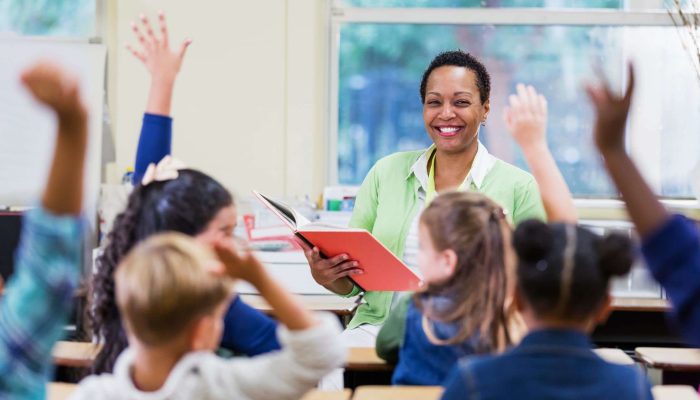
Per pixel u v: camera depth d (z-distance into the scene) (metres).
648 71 5.89
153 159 2.68
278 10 5.69
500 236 2.41
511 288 2.38
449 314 2.38
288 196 5.71
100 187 5.48
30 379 1.54
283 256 4.74
